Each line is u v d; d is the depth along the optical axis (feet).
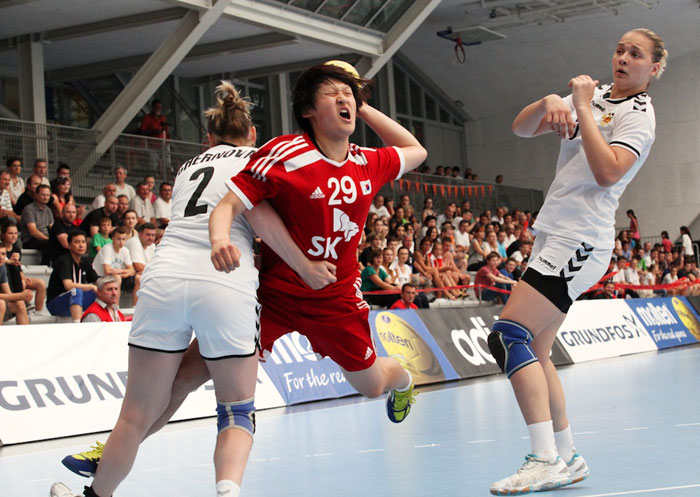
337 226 9.97
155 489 12.73
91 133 44.88
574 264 11.25
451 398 25.00
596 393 24.22
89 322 22.74
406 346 30.50
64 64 54.44
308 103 9.78
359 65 53.36
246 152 10.39
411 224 54.19
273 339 10.76
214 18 43.42
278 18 47.14
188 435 19.35
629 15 72.23
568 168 11.53
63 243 33.68
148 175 47.52
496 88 86.17
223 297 9.34
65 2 42.55
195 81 60.75
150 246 34.19
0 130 41.63
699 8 73.10
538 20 72.69
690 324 50.65
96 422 21.09
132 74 59.52
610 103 11.53
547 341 11.80
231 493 8.87
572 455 11.64
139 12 44.62
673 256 74.54
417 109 86.38
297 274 10.30
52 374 20.81
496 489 10.91
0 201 36.60
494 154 90.12
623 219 86.74
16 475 14.76
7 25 45.93
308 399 26.27
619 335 42.68
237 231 9.80
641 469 12.37
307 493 11.84
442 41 79.00
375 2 49.98
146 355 9.62
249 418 9.53
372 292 35.76
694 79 83.10
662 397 22.20
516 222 67.46
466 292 46.83
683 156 83.76
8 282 28.32
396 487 11.94
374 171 10.28
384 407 23.41
